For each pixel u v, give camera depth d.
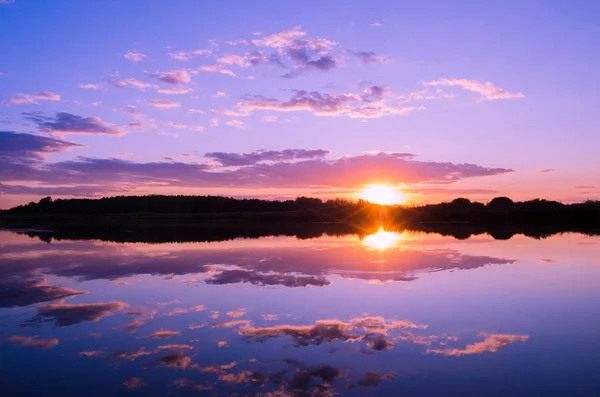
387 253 19.05
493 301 10.69
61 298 11.25
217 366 6.91
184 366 6.92
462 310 9.92
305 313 9.70
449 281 12.96
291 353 7.41
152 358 7.24
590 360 7.09
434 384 6.29
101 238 27.70
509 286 12.33
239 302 10.66
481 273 14.18
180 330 8.62
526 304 10.44
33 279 13.74
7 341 8.09
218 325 8.91
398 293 11.50
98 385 6.32
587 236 27.92
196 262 16.77
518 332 8.45
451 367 6.84
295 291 11.74
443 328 8.69
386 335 8.27
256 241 25.02
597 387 6.18
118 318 9.45
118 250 21.00
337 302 10.61
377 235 29.08
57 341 8.07
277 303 10.54
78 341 8.06
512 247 21.42
